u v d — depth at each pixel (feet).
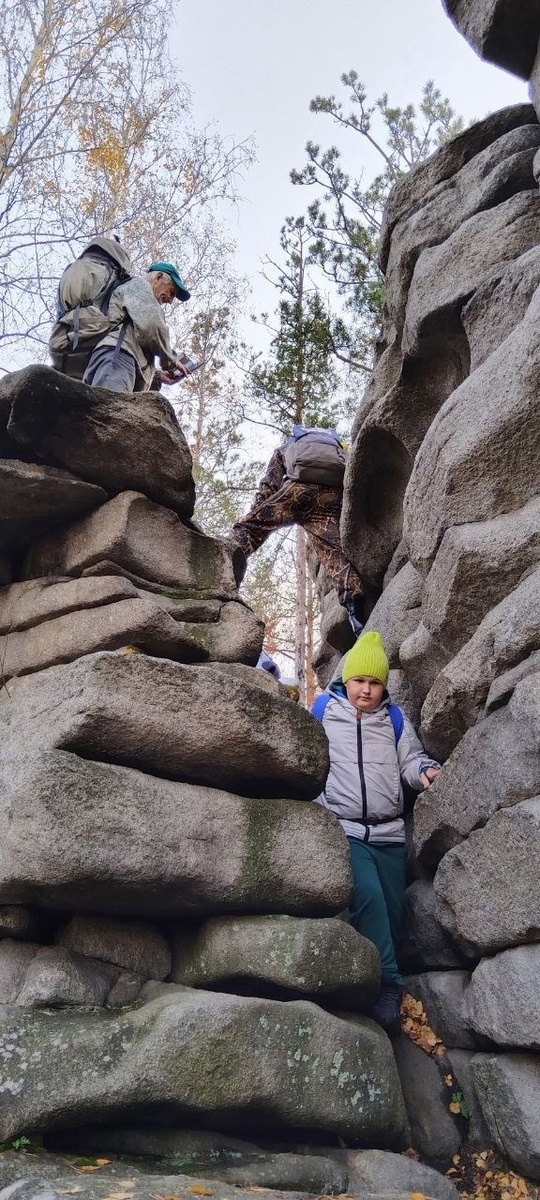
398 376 18.08
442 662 15.28
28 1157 9.26
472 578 13.55
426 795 13.98
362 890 13.43
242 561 15.44
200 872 11.25
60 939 11.27
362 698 14.61
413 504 15.02
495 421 13.28
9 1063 9.57
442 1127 12.31
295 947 11.37
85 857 10.30
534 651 12.32
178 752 11.65
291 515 21.01
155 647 12.96
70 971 10.79
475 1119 12.43
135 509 13.43
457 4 16.57
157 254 35.96
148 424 13.00
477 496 13.71
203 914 11.85
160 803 11.17
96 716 11.00
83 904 11.03
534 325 12.91
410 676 16.15
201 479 45.01
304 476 20.85
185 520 14.48
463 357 16.62
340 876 12.28
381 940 13.20
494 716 12.58
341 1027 11.13
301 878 12.01
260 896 11.80
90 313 14.87
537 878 11.15
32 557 14.16
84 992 10.75
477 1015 12.28
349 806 14.06
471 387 13.94
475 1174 11.87
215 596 14.03
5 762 11.56
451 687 13.60
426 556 14.71
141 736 11.32
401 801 14.39
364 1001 12.29
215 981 11.47
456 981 13.35
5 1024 9.85
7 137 29.32
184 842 11.19
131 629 12.58
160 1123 10.35
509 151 16.15
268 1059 10.50
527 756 11.78
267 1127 10.78
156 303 15.21
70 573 13.58
